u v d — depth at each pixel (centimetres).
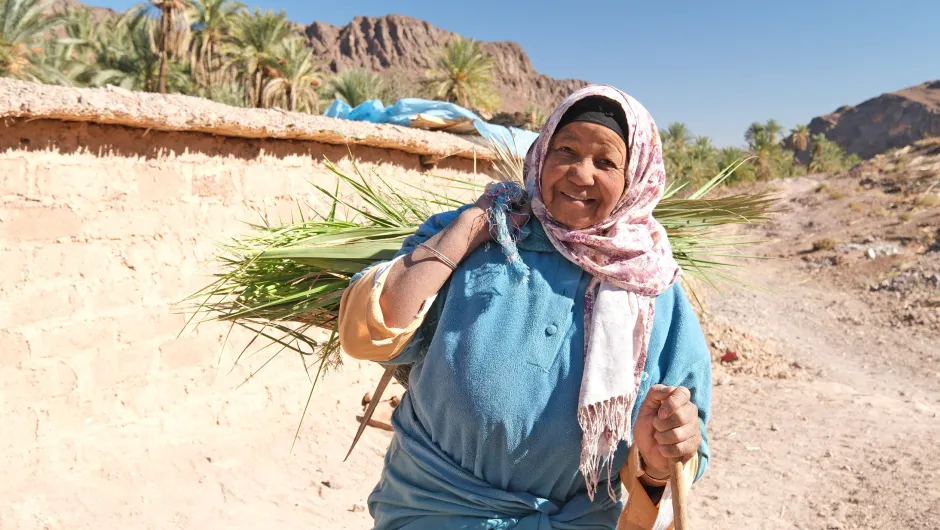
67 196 485
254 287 239
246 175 587
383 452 643
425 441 188
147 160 527
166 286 540
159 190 534
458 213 182
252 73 4953
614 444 168
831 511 634
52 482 473
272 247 238
